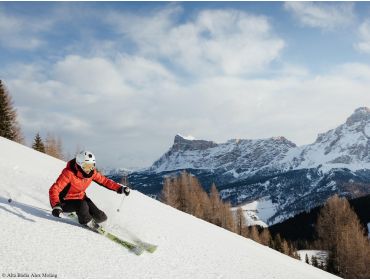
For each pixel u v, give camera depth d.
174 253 6.75
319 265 79.00
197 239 8.58
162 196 83.12
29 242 5.41
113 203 10.46
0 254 4.85
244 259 7.92
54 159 24.30
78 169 6.45
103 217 6.68
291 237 117.44
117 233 7.06
